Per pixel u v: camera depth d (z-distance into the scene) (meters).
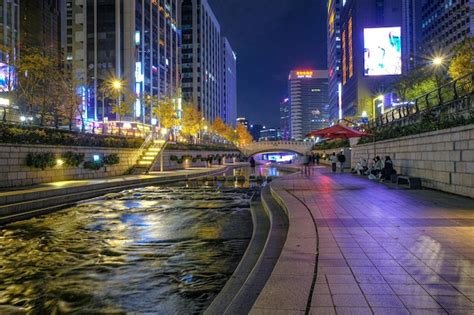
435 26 128.12
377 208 11.42
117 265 8.57
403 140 20.92
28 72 42.81
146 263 8.70
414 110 23.47
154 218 14.88
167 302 6.39
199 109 136.62
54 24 103.75
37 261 8.98
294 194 15.52
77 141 28.33
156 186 29.27
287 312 4.06
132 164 38.38
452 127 14.95
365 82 118.62
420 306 4.17
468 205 11.73
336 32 182.12
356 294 4.57
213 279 7.54
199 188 27.08
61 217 15.23
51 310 6.17
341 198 14.02
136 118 77.50
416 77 49.59
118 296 6.68
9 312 6.11
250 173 50.03
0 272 8.15
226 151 96.31
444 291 4.62
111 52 85.50
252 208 16.02
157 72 100.25
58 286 7.23
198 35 138.38
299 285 4.91
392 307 4.16
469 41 30.34
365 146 30.73
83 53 86.50
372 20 123.94
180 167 53.44
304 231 8.27
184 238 11.29
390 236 7.65
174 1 117.19
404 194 14.98
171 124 57.69
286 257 6.26
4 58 42.84
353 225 8.88
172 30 114.44
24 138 22.56
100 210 17.03
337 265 5.77
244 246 10.27
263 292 4.68
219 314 5.12
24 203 15.63
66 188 19.64
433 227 8.45
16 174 21.69
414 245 6.88
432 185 16.83
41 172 23.88
